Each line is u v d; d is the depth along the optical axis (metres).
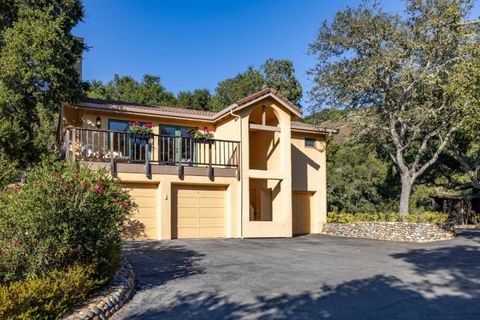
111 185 7.79
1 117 14.55
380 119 23.06
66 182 6.68
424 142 22.97
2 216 6.42
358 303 7.05
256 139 20.59
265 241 16.09
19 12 15.02
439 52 20.39
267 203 19.48
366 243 15.88
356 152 32.41
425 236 16.67
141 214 15.51
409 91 21.59
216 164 16.94
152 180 15.49
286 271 9.77
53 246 6.45
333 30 22.06
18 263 6.32
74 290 6.16
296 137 20.72
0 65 14.21
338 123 23.08
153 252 12.42
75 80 15.94
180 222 16.28
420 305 6.93
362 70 21.59
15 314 5.15
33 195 6.39
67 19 15.70
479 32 15.34
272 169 19.09
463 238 17.98
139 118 17.67
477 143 25.16
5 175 10.31
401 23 21.00
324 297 7.45
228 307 6.88
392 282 8.61
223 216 17.20
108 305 6.52
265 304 7.03
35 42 14.21
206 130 17.88
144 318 6.37
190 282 8.58
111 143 14.76
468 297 7.42
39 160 14.58
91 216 6.90
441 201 33.44
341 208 31.48
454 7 17.45
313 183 20.95
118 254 8.34
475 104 13.41
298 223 20.64
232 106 17.36
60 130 17.44
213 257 11.73
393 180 31.53
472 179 26.94
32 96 15.20
